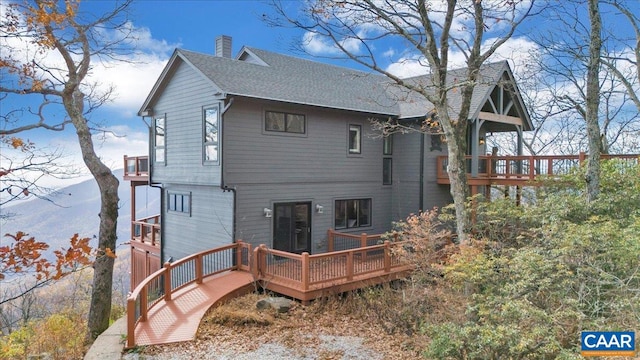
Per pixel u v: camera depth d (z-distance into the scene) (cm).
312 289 909
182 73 1269
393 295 934
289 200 1245
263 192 1184
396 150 1555
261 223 1180
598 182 946
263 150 1184
